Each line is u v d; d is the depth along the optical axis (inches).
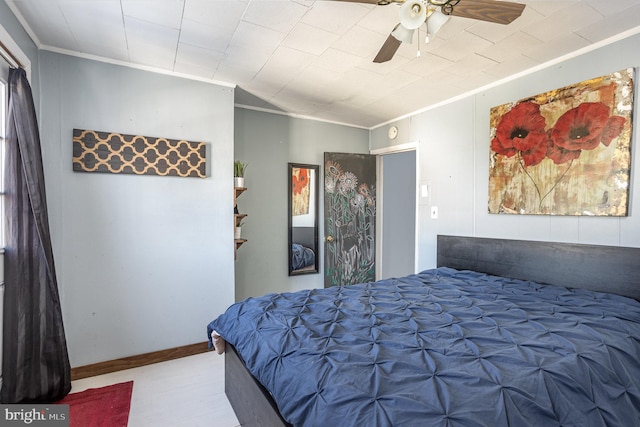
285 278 145.6
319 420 37.4
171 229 101.6
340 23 74.0
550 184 91.4
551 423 37.5
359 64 95.6
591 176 82.6
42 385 73.7
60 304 85.8
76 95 88.2
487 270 106.7
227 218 110.5
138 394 81.5
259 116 138.4
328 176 153.9
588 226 84.3
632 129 76.0
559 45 83.6
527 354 47.1
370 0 54.7
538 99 94.0
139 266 97.2
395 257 180.2
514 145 100.3
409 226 178.1
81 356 89.7
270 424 50.4
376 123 161.0
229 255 111.1
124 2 66.3
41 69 83.9
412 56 90.0
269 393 53.2
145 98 97.3
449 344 51.8
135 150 95.3
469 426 32.6
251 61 93.9
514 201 100.5
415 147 140.3
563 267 87.4
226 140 110.0
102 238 92.1
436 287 91.1
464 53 88.2
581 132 84.4
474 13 57.5
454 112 122.1
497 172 105.6
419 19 55.6
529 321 61.3
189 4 67.0
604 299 75.0
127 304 95.6
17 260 68.9
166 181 100.6
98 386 85.0
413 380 40.8
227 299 110.9
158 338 100.1
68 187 87.6
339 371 42.9
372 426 33.3
